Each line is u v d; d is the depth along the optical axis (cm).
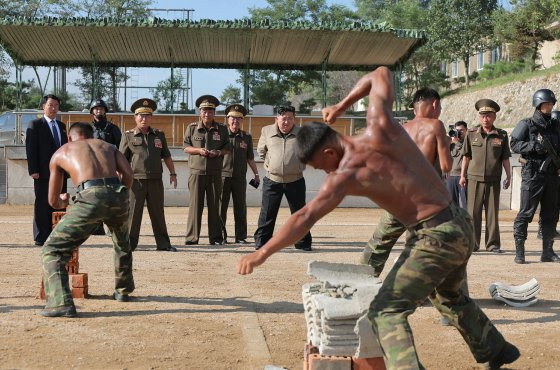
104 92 3238
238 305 755
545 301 804
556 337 645
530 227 1697
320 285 523
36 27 2134
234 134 1308
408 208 443
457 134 1385
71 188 1962
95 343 599
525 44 4631
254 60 2619
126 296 766
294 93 4275
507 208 2150
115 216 719
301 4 4612
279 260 1094
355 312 473
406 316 432
